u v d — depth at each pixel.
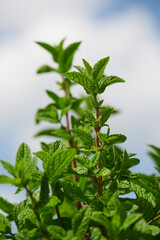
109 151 0.67
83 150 0.66
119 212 0.57
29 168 0.59
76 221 0.58
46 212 0.63
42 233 0.61
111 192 0.64
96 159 0.63
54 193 0.63
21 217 0.63
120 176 0.66
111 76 0.66
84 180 0.68
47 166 0.61
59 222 0.64
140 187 0.66
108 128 0.65
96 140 0.66
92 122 0.65
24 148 0.60
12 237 0.62
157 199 0.65
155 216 0.64
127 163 0.64
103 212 0.60
